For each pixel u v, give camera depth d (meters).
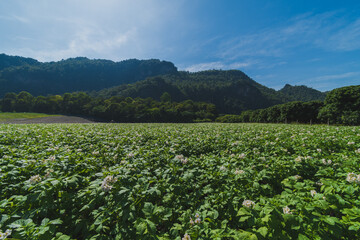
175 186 3.77
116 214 3.11
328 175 4.05
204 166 5.27
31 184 3.52
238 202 3.35
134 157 6.23
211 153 7.25
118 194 3.31
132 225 2.86
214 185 4.28
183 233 2.76
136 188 3.53
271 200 3.00
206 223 2.71
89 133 12.45
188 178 4.00
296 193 3.22
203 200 3.67
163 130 16.50
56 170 4.45
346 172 4.05
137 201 3.33
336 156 5.36
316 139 8.07
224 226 2.69
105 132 14.05
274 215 2.53
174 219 3.34
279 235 2.31
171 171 4.71
